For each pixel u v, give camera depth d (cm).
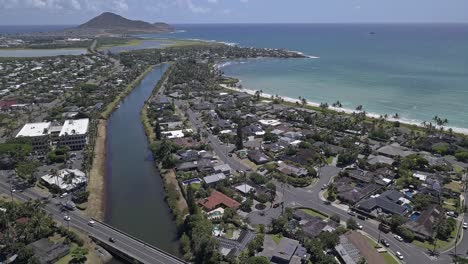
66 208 17538
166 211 17838
